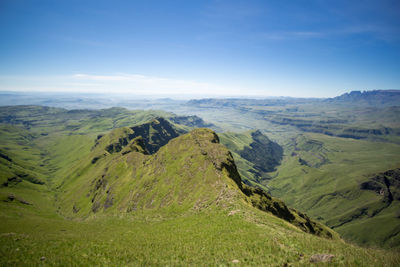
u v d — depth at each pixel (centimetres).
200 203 8544
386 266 2352
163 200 10912
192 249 3847
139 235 5894
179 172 12244
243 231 4538
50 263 3547
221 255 3334
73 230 8538
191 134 15950
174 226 6588
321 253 2955
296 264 2694
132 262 3497
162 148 16688
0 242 4553
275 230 4441
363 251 2880
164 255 3681
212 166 10938
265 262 2883
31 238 5119
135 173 17275
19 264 3497
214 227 5297
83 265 3466
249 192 10606
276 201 11438
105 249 4300
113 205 14888
